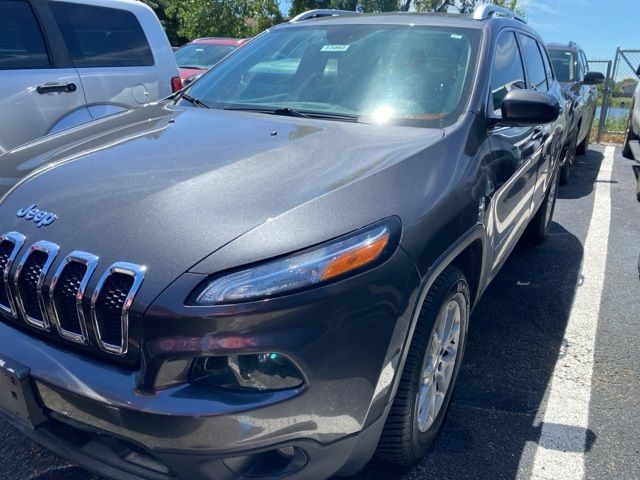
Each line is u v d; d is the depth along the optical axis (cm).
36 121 480
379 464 246
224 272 173
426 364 226
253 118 283
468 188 241
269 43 358
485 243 267
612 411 285
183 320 168
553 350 342
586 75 889
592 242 531
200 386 171
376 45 321
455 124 267
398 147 238
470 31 321
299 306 172
